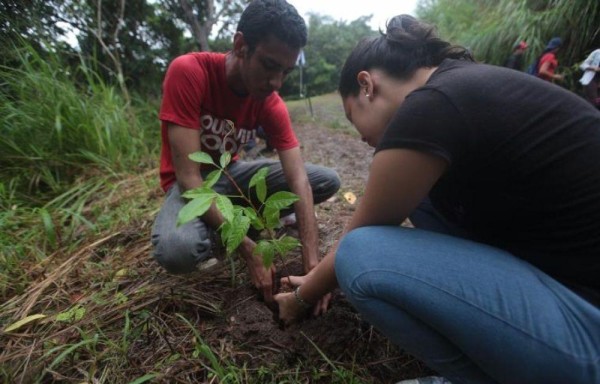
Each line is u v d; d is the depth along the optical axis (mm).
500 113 695
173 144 1268
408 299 759
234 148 1590
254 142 3701
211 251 1477
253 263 1214
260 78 1244
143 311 1208
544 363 695
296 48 1192
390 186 755
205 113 1401
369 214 825
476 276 733
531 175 695
